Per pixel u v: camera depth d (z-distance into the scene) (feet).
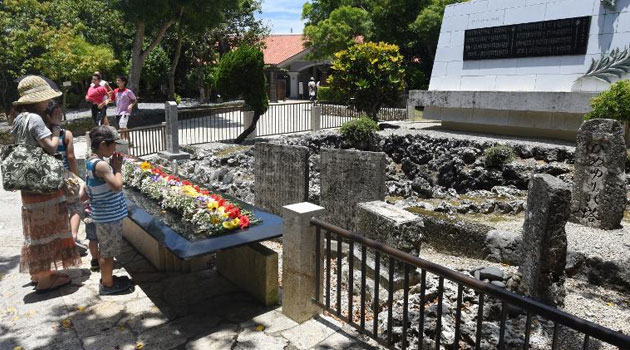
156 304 13.78
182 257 11.67
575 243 17.34
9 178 12.86
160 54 89.92
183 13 62.75
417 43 85.40
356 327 11.70
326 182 21.52
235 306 13.73
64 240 14.17
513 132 39.65
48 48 53.42
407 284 10.26
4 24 51.93
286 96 129.49
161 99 96.99
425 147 37.47
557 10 36.42
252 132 44.65
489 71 41.78
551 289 13.67
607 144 18.69
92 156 13.39
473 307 13.35
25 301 13.91
